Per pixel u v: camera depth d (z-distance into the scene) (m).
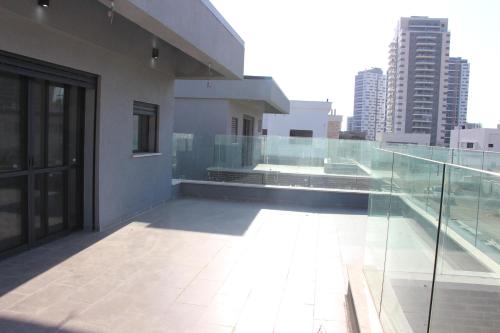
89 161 7.12
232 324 4.05
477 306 2.01
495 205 1.83
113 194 7.64
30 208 5.95
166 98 9.84
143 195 8.96
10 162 5.55
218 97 15.84
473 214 2.06
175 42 6.59
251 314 4.28
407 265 3.20
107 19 5.48
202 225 8.05
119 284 4.89
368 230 5.25
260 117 25.70
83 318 4.02
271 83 15.91
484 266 1.93
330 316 4.32
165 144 9.98
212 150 12.74
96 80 7.05
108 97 7.29
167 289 4.82
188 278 5.20
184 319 4.11
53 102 6.39
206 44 7.43
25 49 5.34
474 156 13.80
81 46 6.49
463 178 2.19
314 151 13.02
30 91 5.80
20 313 4.06
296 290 4.98
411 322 2.99
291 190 10.96
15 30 5.16
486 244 1.91
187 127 16.27
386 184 4.30
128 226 7.67
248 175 12.50
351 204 10.80
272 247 6.77
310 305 4.57
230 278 5.27
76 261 5.62
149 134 9.59
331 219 9.24
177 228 7.70
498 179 1.79
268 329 3.98
